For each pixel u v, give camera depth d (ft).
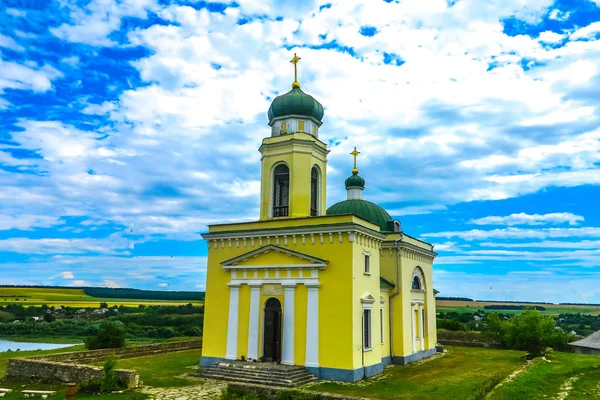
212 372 92.48
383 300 112.57
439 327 188.34
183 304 451.12
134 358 116.16
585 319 417.28
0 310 339.77
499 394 76.02
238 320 101.86
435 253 142.61
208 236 109.09
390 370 104.88
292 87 121.19
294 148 111.86
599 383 85.61
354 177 142.10
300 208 109.50
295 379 86.63
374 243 105.60
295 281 97.04
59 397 74.38
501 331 153.28
